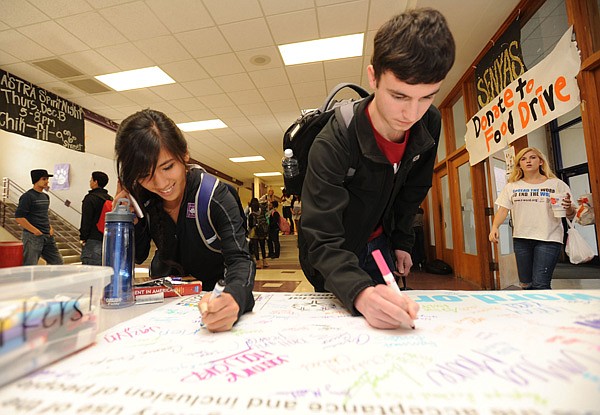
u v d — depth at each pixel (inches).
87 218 105.7
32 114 150.7
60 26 114.7
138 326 21.6
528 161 86.2
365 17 115.3
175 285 32.0
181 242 36.6
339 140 29.3
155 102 180.1
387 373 13.7
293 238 321.7
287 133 39.6
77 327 16.7
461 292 29.9
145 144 26.9
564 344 15.8
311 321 22.3
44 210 130.9
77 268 21.0
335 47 133.5
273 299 30.0
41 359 14.5
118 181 31.4
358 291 22.2
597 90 70.6
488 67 115.1
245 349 17.0
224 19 114.1
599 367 13.3
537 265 83.5
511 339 16.9
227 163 350.9
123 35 120.8
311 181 29.0
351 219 34.4
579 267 209.5
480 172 134.6
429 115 34.7
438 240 193.5
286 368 14.5
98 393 12.3
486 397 11.5
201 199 33.3
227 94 173.9
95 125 202.2
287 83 163.0
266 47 131.9
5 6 104.2
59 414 10.9
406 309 19.3
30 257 126.4
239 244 31.8
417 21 21.6
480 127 121.5
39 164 277.1
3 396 12.1
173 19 113.2
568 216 80.6
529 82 90.7
